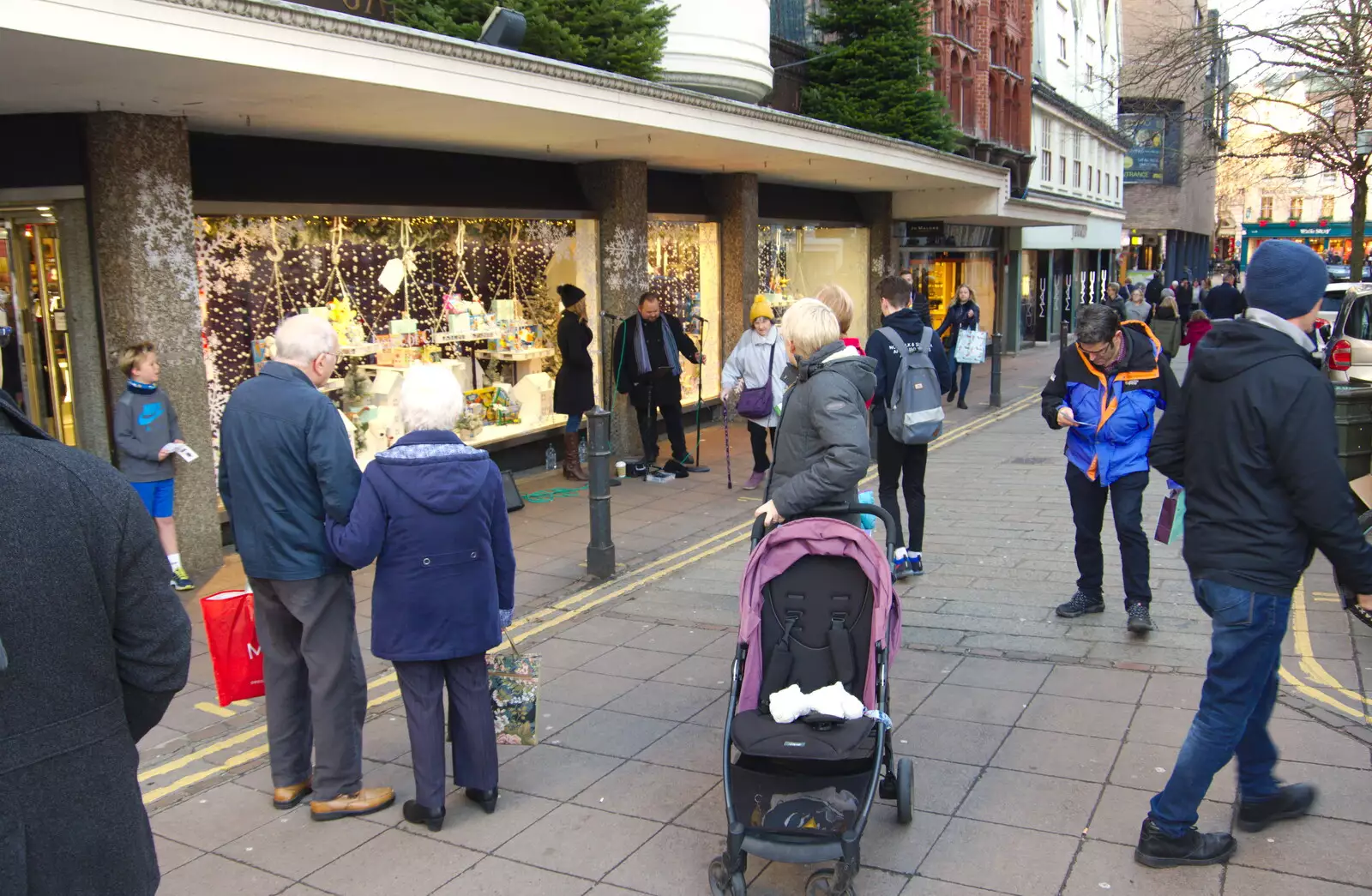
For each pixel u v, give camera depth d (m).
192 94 6.15
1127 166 40.34
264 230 8.26
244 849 3.90
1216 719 3.30
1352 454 6.45
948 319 15.62
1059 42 30.30
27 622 1.93
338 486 3.80
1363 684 4.83
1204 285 29.58
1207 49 14.68
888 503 6.84
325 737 4.06
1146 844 3.46
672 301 12.90
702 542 8.28
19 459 1.98
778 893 3.47
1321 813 3.71
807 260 16.52
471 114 7.25
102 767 2.05
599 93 7.60
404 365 9.45
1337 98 14.58
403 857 3.80
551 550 8.05
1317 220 61.78
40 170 6.84
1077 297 33.69
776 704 3.48
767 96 14.66
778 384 9.82
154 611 2.14
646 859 3.71
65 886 2.00
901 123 15.21
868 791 3.34
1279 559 3.20
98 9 4.63
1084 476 5.72
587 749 4.63
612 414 11.31
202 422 7.25
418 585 3.80
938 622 6.02
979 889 3.40
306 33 5.49
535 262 10.90
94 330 7.08
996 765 4.25
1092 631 5.74
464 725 4.03
